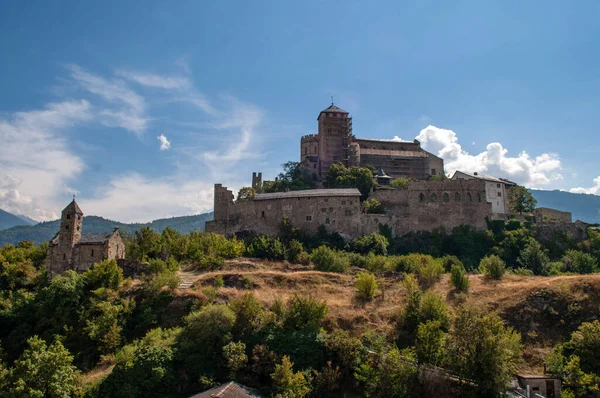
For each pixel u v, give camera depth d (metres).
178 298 68.88
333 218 114.50
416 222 118.44
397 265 87.00
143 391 51.06
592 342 53.50
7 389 50.78
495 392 47.53
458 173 142.38
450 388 48.75
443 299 69.88
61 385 51.44
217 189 125.62
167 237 104.94
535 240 110.50
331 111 172.25
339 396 50.47
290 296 69.19
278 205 117.75
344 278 81.00
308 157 172.25
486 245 112.50
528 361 55.94
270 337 56.78
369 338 57.84
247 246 103.25
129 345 59.19
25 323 70.88
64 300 71.44
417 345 52.47
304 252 100.38
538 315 62.47
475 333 49.47
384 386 49.09
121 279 76.50
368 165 157.25
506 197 135.75
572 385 50.22
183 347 55.19
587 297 63.06
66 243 85.81
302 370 53.12
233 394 46.81
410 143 176.88
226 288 73.00
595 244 113.88
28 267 88.44
